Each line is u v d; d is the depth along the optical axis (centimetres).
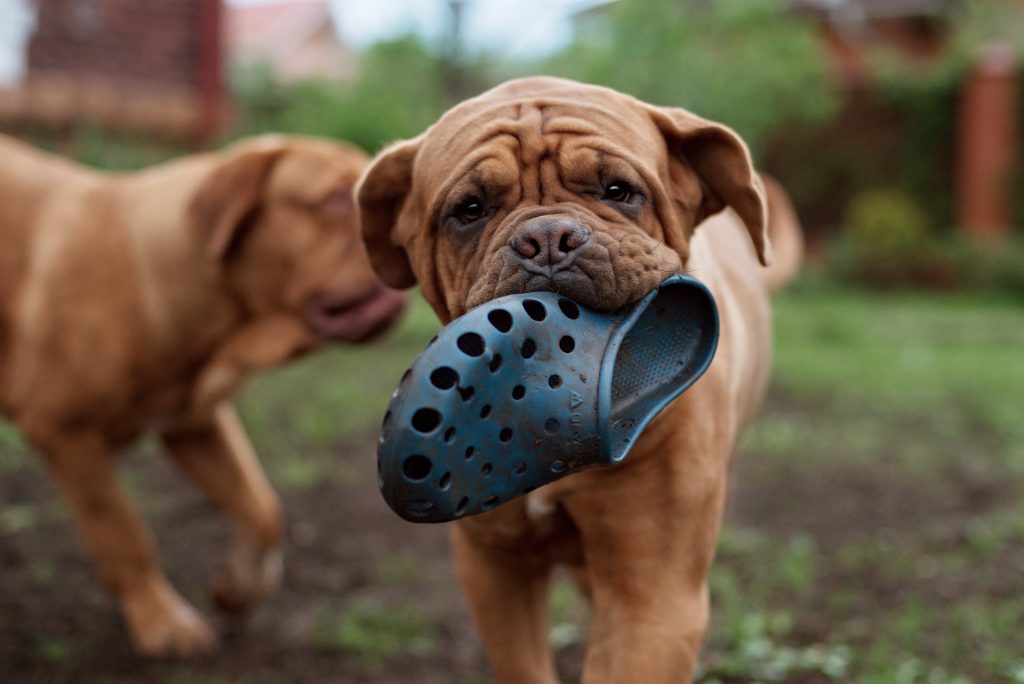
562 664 177
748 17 820
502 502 109
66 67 501
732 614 184
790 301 725
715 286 137
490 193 119
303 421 330
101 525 186
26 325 186
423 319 491
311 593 212
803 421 349
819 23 1170
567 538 133
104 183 197
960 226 923
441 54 918
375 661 182
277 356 190
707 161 130
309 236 186
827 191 970
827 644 176
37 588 211
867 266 839
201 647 186
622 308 115
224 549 236
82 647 187
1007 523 229
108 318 184
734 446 161
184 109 518
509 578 136
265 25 1875
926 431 336
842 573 210
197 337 188
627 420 114
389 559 227
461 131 124
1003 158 898
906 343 533
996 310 713
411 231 131
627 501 125
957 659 166
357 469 287
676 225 125
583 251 112
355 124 602
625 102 127
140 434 192
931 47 1327
